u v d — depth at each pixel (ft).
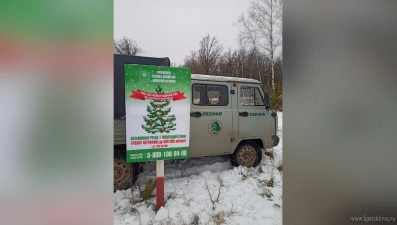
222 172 10.36
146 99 6.78
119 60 8.11
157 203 7.29
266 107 11.00
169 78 6.98
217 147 9.80
